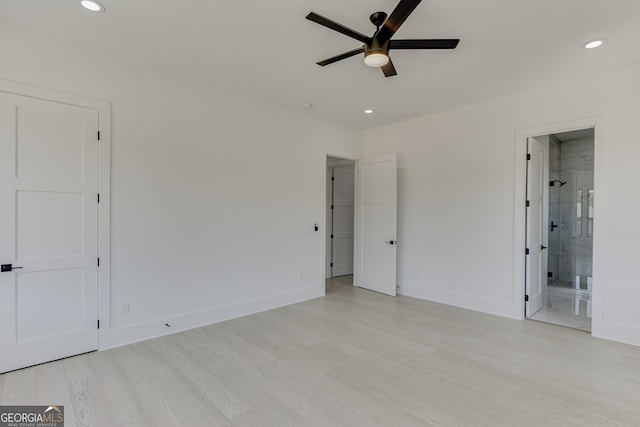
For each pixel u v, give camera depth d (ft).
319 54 9.77
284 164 14.74
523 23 8.01
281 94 13.12
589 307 14.66
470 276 14.30
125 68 10.21
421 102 13.96
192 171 11.75
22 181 8.61
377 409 7.13
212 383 8.12
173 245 11.32
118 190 10.14
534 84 11.93
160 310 11.05
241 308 13.23
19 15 7.85
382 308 14.38
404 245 16.80
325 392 7.77
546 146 15.94
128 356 9.51
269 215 14.19
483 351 10.04
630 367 8.98
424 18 7.82
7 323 8.46
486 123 13.76
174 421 6.68
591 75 11.09
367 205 17.80
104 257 9.90
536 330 11.77
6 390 7.68
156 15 7.83
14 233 8.53
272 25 8.25
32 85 8.70
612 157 10.73
